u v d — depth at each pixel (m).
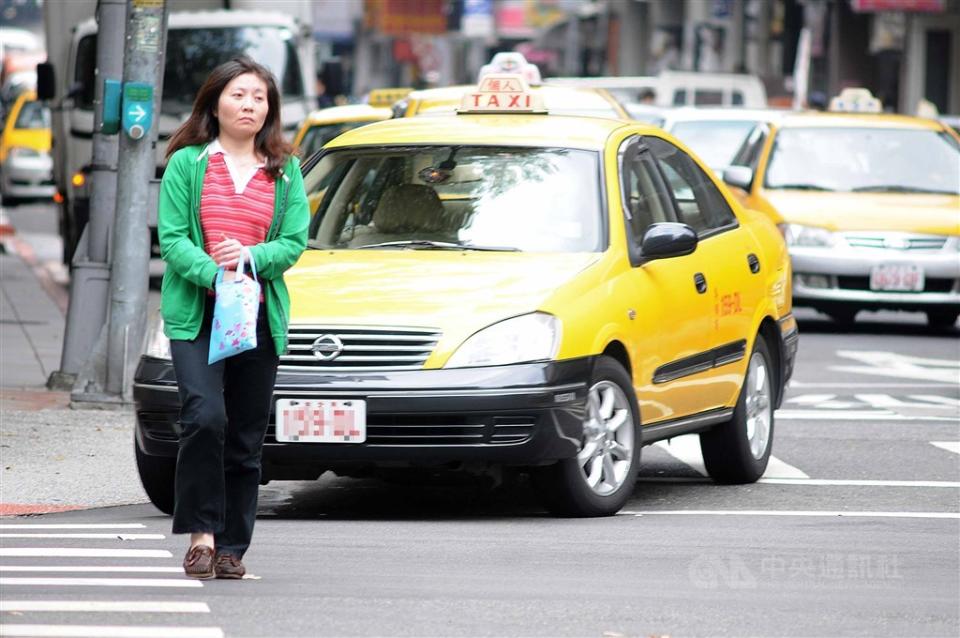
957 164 47.03
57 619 15.31
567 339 20.22
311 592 16.53
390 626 15.30
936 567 18.31
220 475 16.61
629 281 21.62
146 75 30.03
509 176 22.73
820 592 17.05
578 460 20.55
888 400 33.50
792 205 45.03
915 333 46.12
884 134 47.50
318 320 20.08
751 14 111.50
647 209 23.08
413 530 20.05
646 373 21.73
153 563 17.84
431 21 181.75
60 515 21.30
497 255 21.66
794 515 21.39
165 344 20.62
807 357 40.53
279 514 21.53
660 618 15.84
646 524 20.59
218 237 16.28
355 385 19.70
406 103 37.78
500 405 19.70
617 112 38.47
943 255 44.12
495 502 22.47
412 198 22.73
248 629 15.09
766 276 25.27
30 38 147.25
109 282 31.94
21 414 28.78
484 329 20.03
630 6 134.62
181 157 16.42
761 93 83.56
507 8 174.00
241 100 16.33
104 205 32.72
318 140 43.69
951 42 96.12
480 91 24.48
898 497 22.94
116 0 32.56
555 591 16.81
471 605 16.14
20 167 92.38
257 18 54.44
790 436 28.86
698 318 22.95
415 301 20.36
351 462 19.84
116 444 26.28
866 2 89.56
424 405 19.67
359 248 22.33
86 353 32.38
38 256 64.69
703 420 23.17
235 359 16.62
